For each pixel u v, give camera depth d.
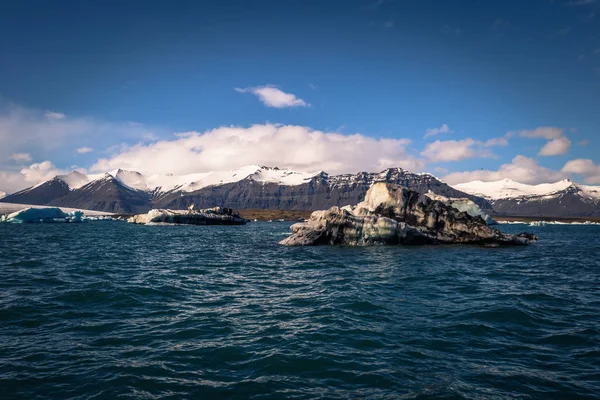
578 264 35.47
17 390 9.88
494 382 10.52
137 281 24.64
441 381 10.56
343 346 13.09
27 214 138.75
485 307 18.31
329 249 46.69
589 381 10.62
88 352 12.51
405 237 50.97
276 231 98.44
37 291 21.20
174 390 9.99
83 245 52.06
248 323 15.66
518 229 135.00
